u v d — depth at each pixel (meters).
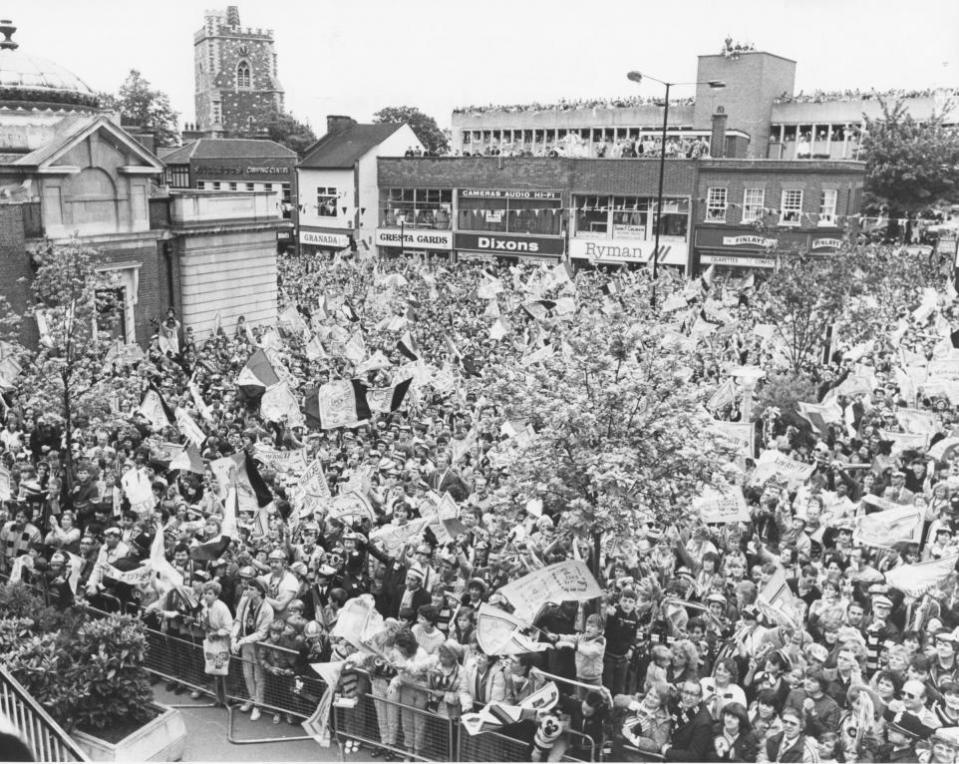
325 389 17.64
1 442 17.86
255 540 13.30
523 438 13.12
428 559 12.55
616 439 11.33
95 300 22.98
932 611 11.34
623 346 11.64
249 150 72.94
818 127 57.25
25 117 34.03
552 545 12.66
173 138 84.75
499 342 26.31
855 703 9.59
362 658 10.69
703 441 11.67
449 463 16.77
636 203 52.28
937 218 52.97
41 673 10.34
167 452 17.09
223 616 11.57
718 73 57.84
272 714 11.80
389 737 10.80
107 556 12.60
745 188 49.09
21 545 13.90
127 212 32.25
